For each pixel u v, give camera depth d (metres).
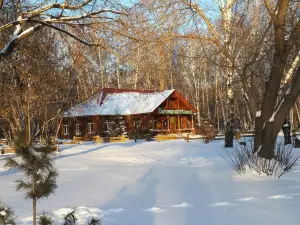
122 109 41.97
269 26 11.73
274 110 11.86
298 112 47.75
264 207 7.13
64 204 7.70
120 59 9.56
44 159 4.44
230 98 23.25
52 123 26.81
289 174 11.44
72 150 25.03
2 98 17.98
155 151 22.98
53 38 12.73
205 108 57.97
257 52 11.65
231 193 8.72
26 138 4.43
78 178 11.88
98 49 10.38
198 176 11.86
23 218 6.33
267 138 11.52
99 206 7.49
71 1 8.71
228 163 15.03
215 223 6.10
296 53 12.96
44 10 8.62
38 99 19.95
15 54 13.50
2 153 22.14
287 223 5.99
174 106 43.97
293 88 11.59
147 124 41.56
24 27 10.47
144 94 11.09
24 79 17.33
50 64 14.63
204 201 7.86
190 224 6.06
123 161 18.02
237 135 29.14
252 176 11.20
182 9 10.41
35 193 4.35
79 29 9.49
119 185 10.39
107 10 8.95
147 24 9.30
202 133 37.25
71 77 21.06
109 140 36.06
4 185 10.34
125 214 6.79
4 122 25.75
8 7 9.21
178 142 30.55
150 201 8.02
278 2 11.39
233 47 13.92
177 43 11.16
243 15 13.30
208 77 48.69
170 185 10.22
